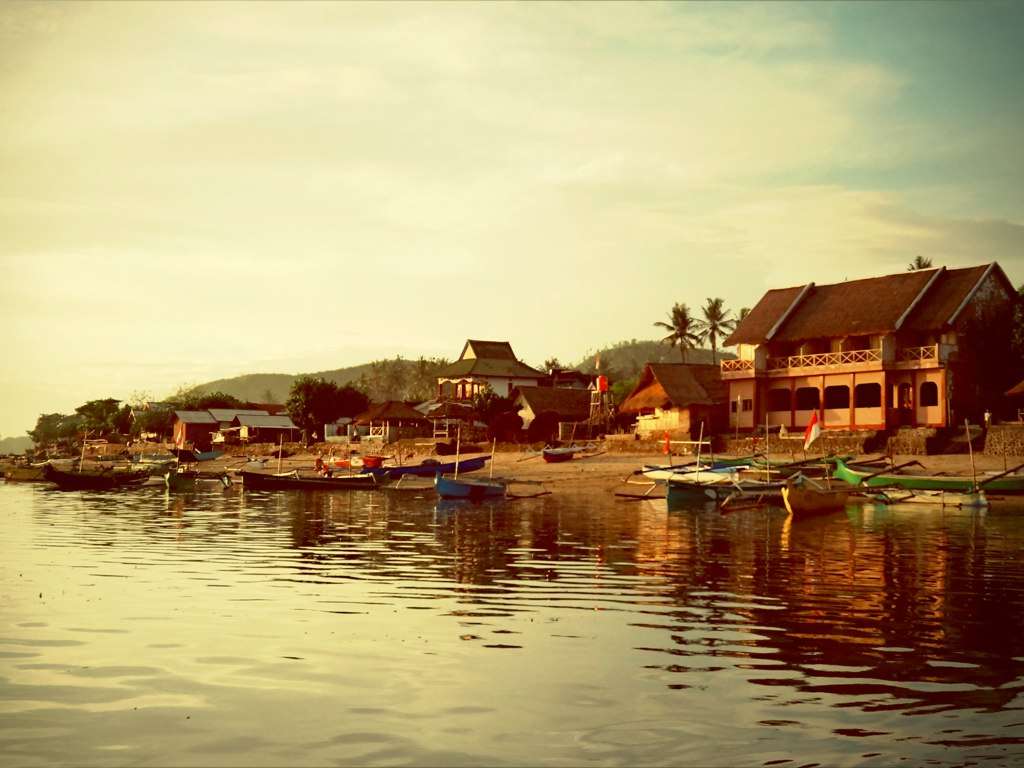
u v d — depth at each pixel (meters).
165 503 55.91
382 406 111.12
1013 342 63.19
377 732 12.14
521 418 97.62
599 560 27.61
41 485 90.12
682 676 14.53
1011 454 56.09
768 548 30.48
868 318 66.31
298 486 68.25
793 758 11.23
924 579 23.81
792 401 70.25
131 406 178.62
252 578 24.16
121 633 17.45
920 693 13.65
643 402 76.31
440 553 29.41
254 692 13.80
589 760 11.21
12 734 12.10
